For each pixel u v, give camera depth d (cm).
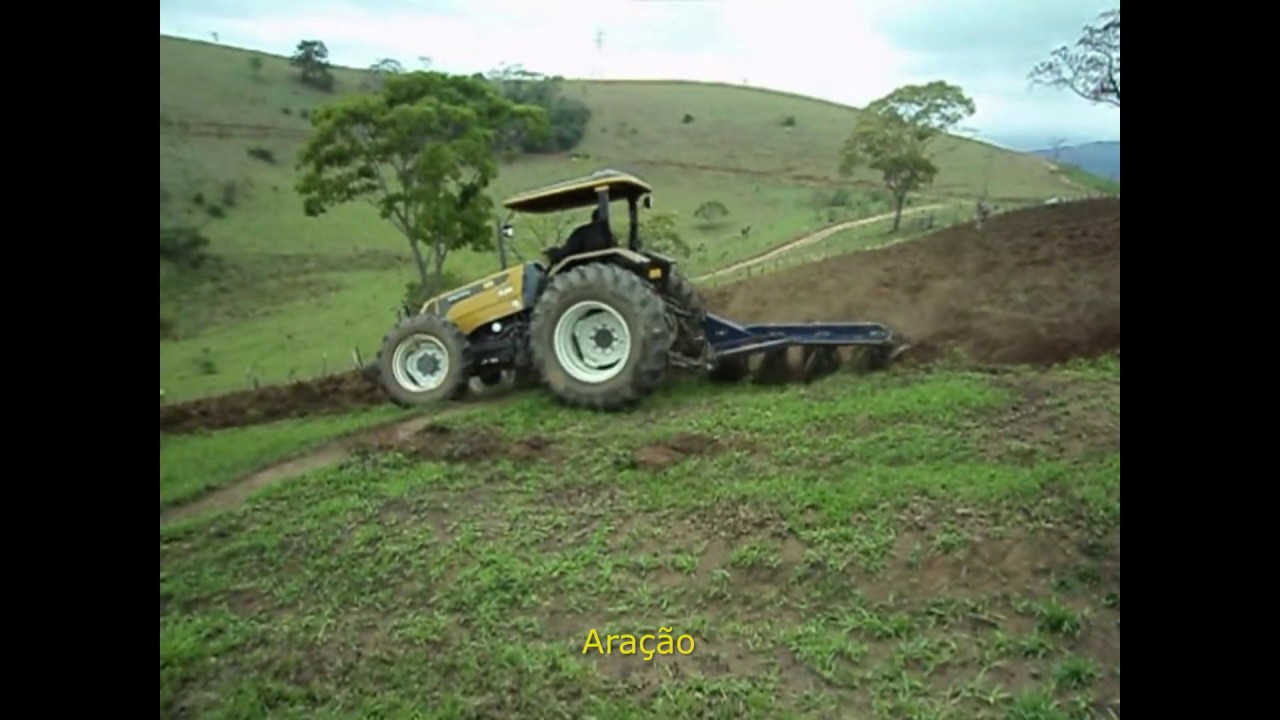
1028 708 273
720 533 380
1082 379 545
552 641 321
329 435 567
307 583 371
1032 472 404
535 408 575
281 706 296
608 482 445
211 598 362
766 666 300
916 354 638
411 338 648
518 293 630
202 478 490
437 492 449
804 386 595
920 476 412
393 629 334
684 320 632
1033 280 749
